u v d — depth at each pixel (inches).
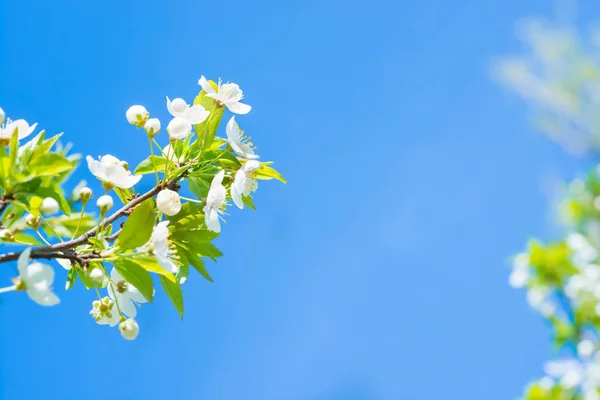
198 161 32.8
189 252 32.3
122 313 32.1
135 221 31.0
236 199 32.5
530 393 42.5
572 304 45.1
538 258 46.5
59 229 34.9
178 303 31.8
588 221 48.7
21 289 30.0
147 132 32.4
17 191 30.7
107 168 31.6
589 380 41.7
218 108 33.0
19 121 31.2
